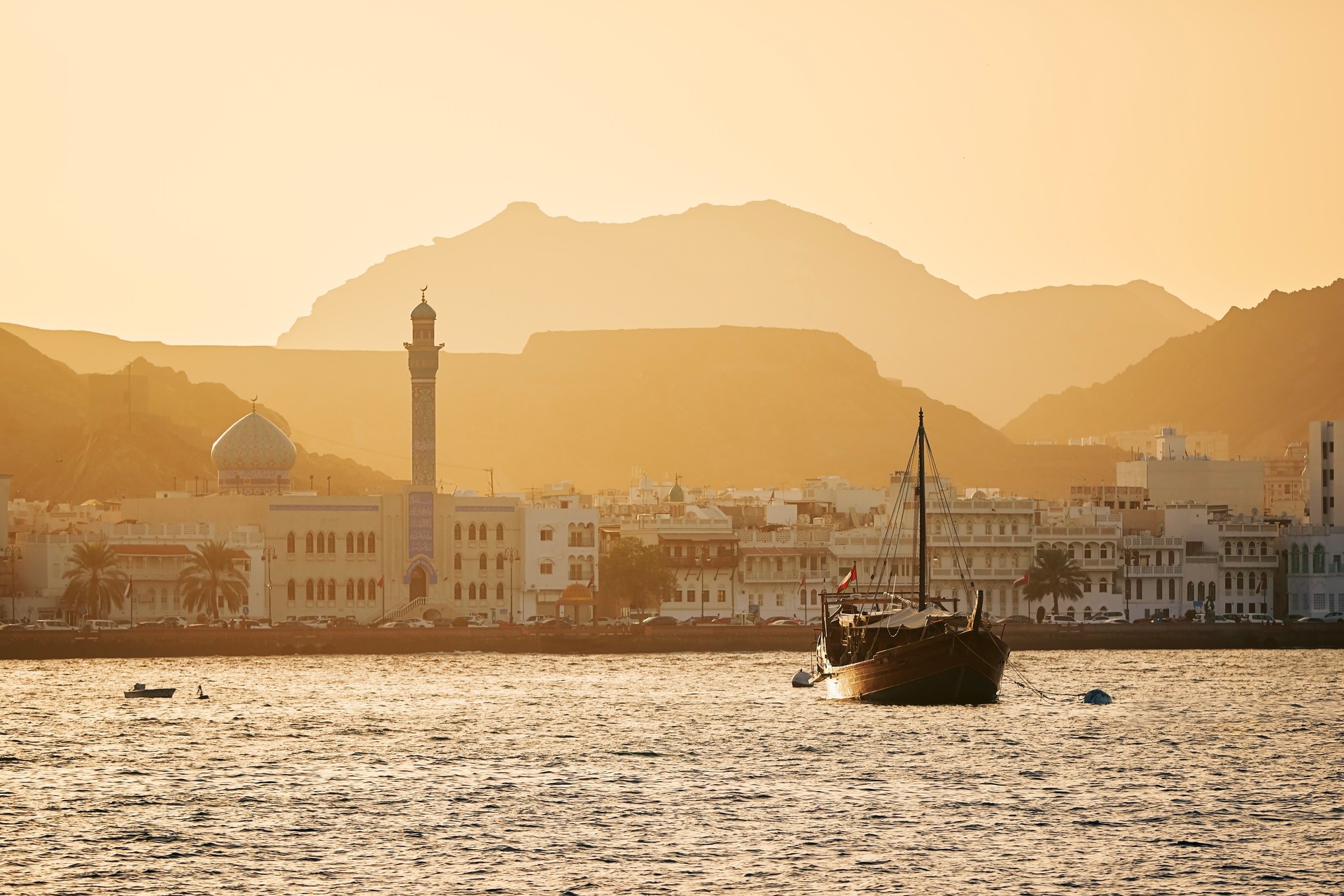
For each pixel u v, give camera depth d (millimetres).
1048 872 165250
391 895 158250
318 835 181375
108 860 171000
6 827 185375
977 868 166750
